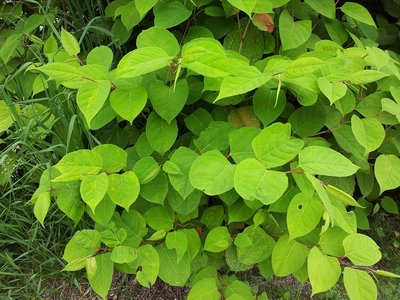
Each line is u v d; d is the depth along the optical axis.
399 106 0.64
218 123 0.66
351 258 0.56
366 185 0.79
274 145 0.56
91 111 0.54
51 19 0.84
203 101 0.75
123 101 0.59
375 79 0.59
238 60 0.58
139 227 0.67
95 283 0.63
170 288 0.82
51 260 0.77
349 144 0.67
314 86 0.59
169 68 0.62
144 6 0.65
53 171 0.64
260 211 0.63
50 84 0.73
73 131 0.75
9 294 0.77
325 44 0.70
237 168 0.53
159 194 0.63
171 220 0.68
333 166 0.53
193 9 0.74
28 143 0.72
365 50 0.69
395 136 0.72
